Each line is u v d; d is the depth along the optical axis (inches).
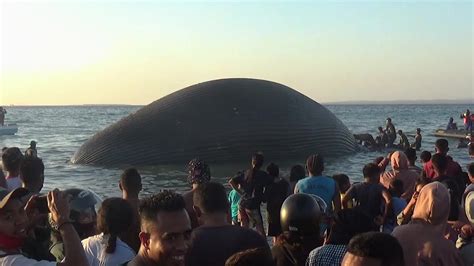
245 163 1024.9
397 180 352.2
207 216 190.5
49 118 4436.5
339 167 959.6
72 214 194.7
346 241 182.5
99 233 197.9
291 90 1180.5
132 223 195.6
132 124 1067.3
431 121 3631.9
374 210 307.1
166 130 1045.8
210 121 1053.2
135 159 1017.5
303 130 1086.4
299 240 179.0
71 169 964.6
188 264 182.9
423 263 193.3
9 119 4111.7
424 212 197.2
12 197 150.6
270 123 1062.4
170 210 144.7
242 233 186.9
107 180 829.2
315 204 181.2
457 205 270.2
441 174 331.9
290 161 1038.4
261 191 399.2
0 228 150.6
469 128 1622.8
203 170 261.1
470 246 219.3
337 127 1163.9
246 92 1111.6
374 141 1286.9
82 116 5068.9
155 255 145.9
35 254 161.9
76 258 146.9
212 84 1142.3
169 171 924.0
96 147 1053.8
